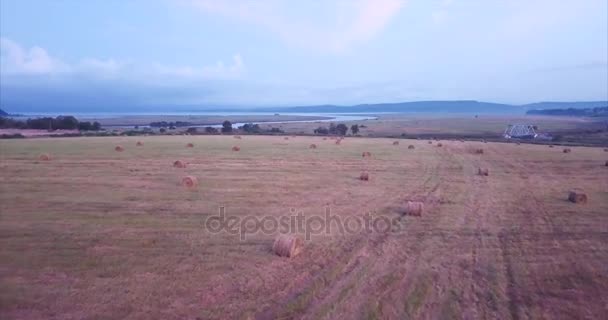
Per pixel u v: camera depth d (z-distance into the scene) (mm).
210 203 17500
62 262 10617
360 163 31844
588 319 8086
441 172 27875
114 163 29312
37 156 32469
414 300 8781
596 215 16234
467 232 13828
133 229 13602
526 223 15023
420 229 14156
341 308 8406
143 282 9492
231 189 20625
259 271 10289
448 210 17000
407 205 16297
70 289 9062
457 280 9852
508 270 10508
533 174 27375
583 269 10625
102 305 8352
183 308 8297
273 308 8391
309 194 19812
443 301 8750
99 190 19797
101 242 12242
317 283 9617
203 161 31328
